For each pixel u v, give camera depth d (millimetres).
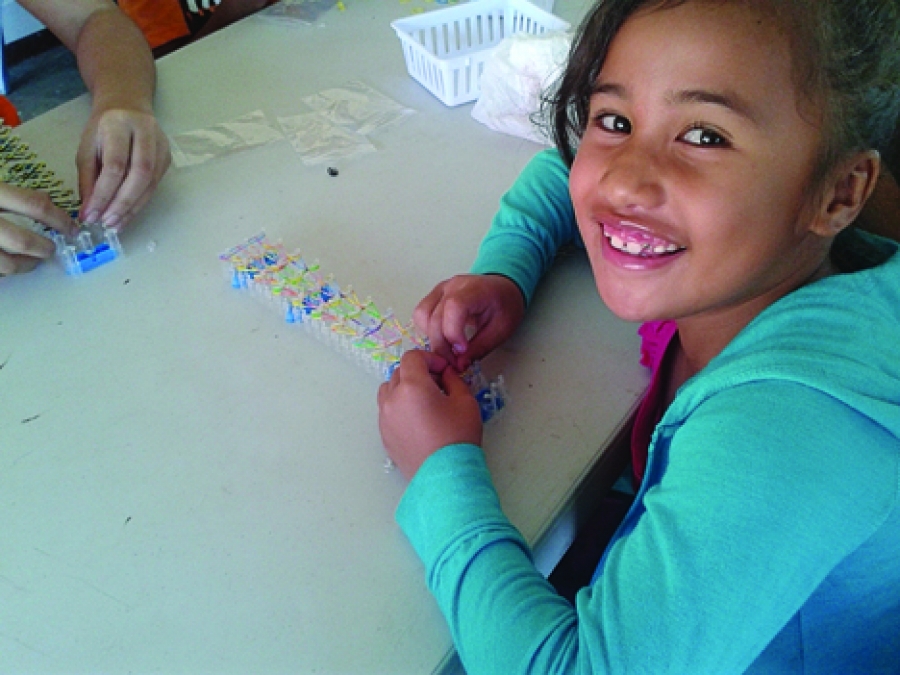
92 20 1166
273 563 547
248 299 775
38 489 599
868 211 685
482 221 874
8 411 662
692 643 432
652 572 448
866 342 485
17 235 767
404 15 1317
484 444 630
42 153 996
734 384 485
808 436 444
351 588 532
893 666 600
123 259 828
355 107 1080
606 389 677
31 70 2596
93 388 681
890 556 498
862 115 504
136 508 584
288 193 921
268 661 494
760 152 488
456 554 514
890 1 496
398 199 909
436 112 1073
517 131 1012
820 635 545
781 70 478
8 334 738
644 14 512
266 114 1069
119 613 521
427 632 508
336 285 782
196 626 513
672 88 495
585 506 638
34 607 524
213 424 646
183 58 1208
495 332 708
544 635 472
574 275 809
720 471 447
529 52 959
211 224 875
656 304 549
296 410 657
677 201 502
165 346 722
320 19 1310
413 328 729
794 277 563
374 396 668
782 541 434
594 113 571
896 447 452
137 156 862
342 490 593
